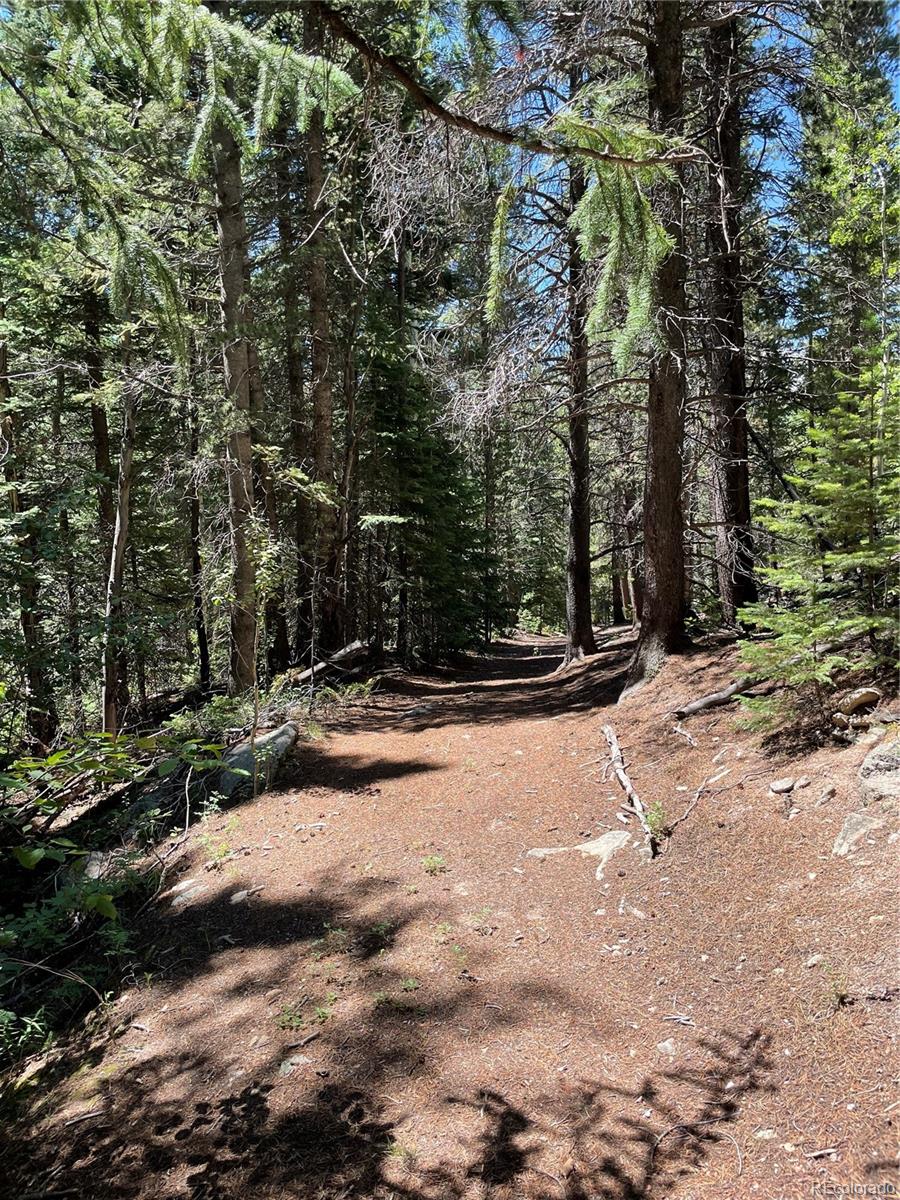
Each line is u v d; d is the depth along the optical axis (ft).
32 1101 12.34
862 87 23.49
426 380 44.88
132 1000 14.48
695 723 21.40
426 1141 9.84
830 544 17.03
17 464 36.78
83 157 8.76
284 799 23.61
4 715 25.40
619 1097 10.01
